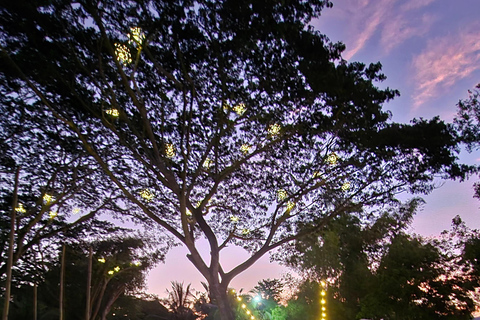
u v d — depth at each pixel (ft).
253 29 40.29
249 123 48.14
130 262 121.90
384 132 47.55
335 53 42.16
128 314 152.56
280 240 52.85
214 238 46.24
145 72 45.14
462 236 83.46
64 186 67.26
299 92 44.06
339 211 52.80
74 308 118.11
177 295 149.69
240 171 52.75
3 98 51.90
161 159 44.27
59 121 54.24
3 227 66.64
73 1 38.96
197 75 44.27
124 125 47.52
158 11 39.83
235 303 76.28
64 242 84.53
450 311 78.38
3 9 38.93
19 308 107.55
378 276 85.81
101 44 40.45
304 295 106.63
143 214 73.36
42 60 41.22
